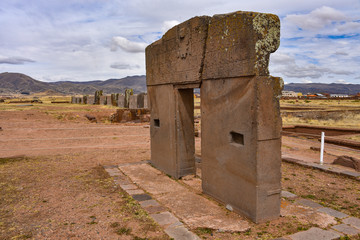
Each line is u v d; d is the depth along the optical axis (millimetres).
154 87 8750
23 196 5969
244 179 5113
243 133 5055
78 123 19766
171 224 4789
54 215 5055
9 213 5094
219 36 5539
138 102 27766
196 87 6559
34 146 12500
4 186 6566
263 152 4820
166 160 8188
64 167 8602
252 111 4797
